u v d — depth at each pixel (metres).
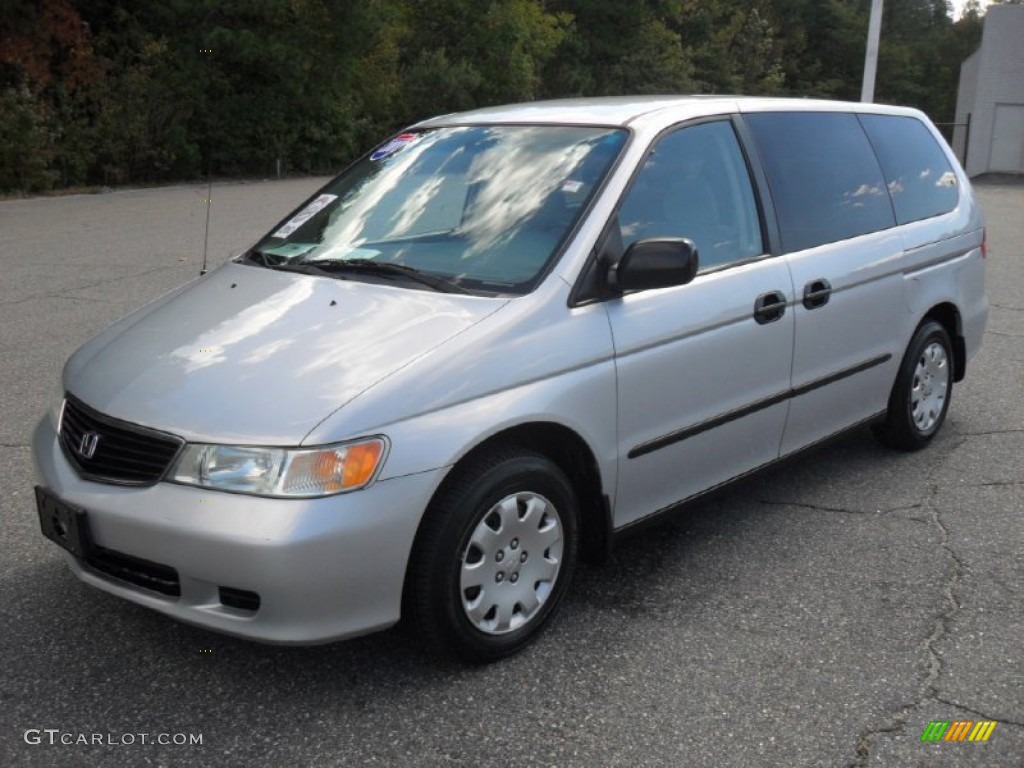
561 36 33.97
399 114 29.92
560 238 3.63
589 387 3.50
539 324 3.42
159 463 3.05
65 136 21.11
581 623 3.68
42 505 3.33
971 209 5.83
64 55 22.12
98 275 10.45
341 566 2.93
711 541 4.41
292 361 3.20
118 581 3.17
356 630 3.03
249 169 25.75
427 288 3.57
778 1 59.72
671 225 3.94
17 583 3.88
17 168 19.53
